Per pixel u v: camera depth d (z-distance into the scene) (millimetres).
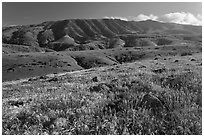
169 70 19078
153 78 15227
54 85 18250
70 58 174250
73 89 14805
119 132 8211
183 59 37406
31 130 8273
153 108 9586
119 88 12758
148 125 8414
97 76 19969
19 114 9836
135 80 14531
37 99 12141
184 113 9117
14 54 168000
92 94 12188
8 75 126000
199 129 8086
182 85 12484
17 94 16047
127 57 188875
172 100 10164
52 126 8453
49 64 148625
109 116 8984
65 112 9734
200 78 13633
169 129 8391
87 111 9523
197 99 10430
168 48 193500
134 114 8914
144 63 35594
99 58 182125
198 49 184750
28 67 138125
